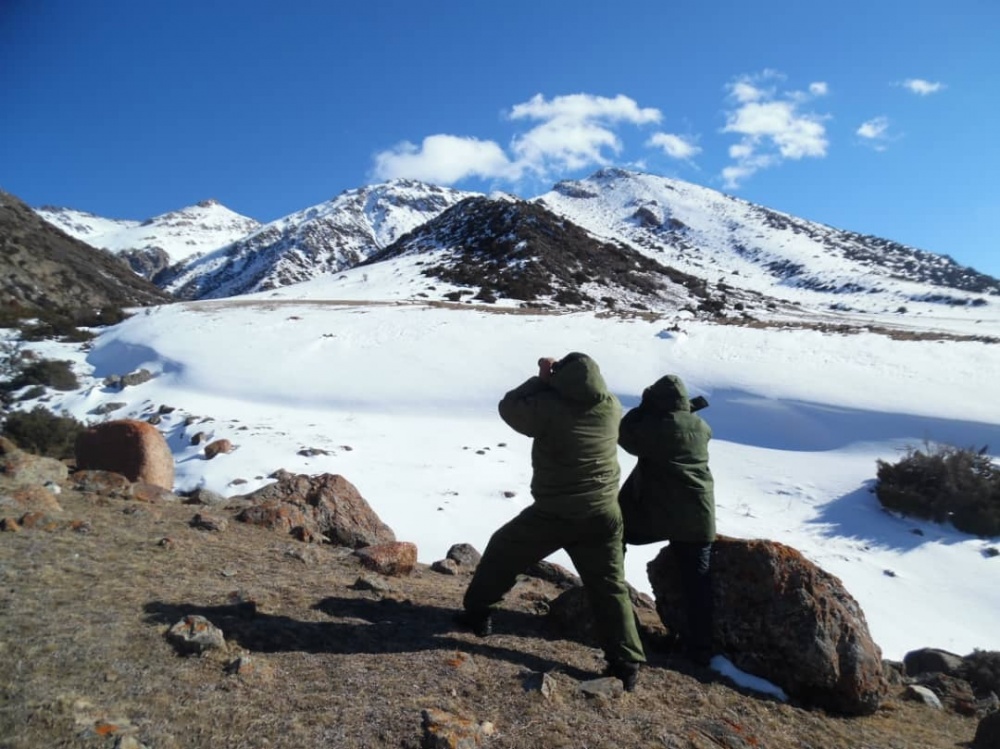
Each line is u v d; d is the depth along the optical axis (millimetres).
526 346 30531
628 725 3562
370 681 3574
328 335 33281
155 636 3664
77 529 5281
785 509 16750
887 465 17359
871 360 26344
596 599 4078
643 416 4812
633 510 4863
